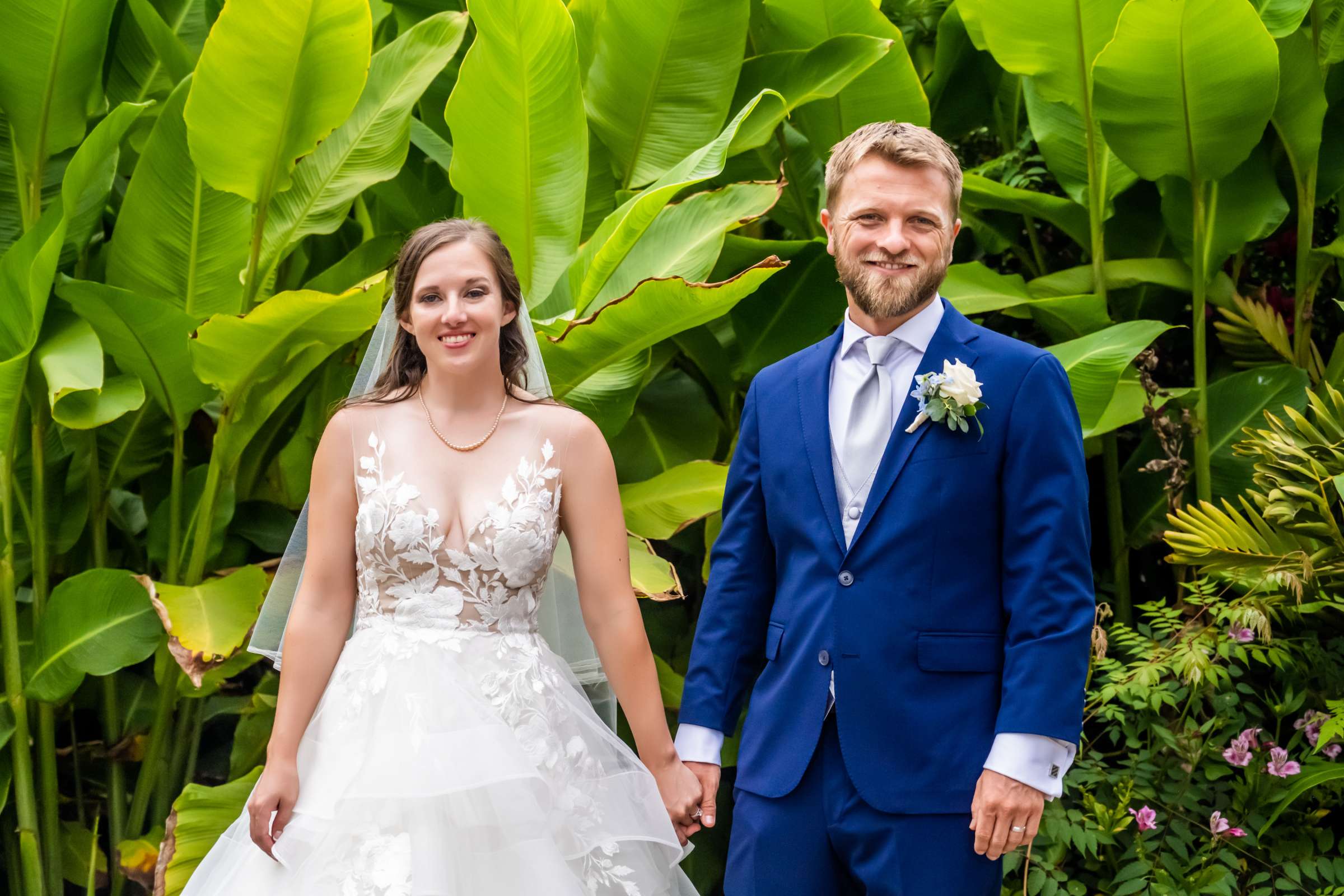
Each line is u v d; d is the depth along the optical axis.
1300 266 3.56
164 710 3.22
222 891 2.01
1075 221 3.75
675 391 3.62
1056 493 1.93
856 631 1.97
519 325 2.33
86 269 3.50
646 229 2.95
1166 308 3.88
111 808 3.36
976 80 4.20
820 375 2.13
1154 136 3.29
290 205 3.30
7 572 3.10
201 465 3.55
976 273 3.55
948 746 1.93
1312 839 2.84
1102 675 3.13
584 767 2.12
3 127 3.31
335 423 2.21
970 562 1.98
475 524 2.13
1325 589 3.05
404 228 3.70
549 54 2.93
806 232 3.90
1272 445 2.92
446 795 1.96
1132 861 2.89
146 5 3.42
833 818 1.97
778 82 3.49
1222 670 2.89
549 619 2.37
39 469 3.20
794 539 2.10
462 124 3.01
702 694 2.18
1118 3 3.28
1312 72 3.34
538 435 2.21
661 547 3.78
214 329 2.75
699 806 2.16
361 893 1.89
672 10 3.37
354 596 2.20
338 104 2.95
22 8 3.07
